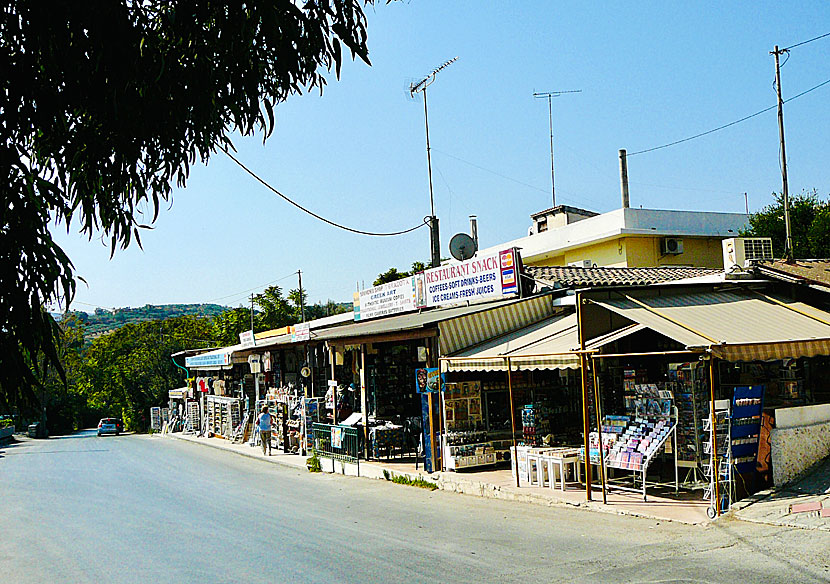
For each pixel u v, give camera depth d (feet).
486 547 31.94
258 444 103.45
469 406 56.29
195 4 14.76
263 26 14.76
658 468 47.65
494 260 58.18
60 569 33.19
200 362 134.51
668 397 39.19
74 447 140.26
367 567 29.60
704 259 105.70
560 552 29.96
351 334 65.21
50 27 13.51
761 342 35.96
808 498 34.09
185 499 56.29
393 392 70.44
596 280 58.13
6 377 12.25
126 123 15.34
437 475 52.85
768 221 102.53
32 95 13.66
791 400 43.19
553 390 55.57
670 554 28.19
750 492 36.63
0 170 13.02
